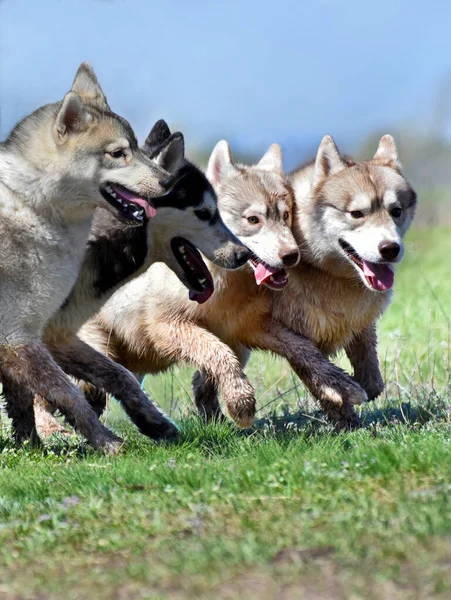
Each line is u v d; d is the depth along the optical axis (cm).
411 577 1007
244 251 2075
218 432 2089
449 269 5241
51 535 1248
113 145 1847
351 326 2267
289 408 2608
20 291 1875
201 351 2219
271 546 1127
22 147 1858
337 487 1345
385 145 2323
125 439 2020
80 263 1947
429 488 1295
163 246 2112
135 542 1202
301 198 2253
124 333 2362
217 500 1341
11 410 2075
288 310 2239
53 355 2097
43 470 1705
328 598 986
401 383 2784
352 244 2116
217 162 2319
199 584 1046
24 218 1850
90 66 1934
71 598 1053
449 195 7231
